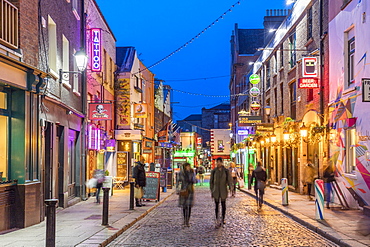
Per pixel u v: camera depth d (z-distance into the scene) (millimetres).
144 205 17078
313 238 10094
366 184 13539
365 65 13781
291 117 24672
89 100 21141
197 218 13930
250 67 44094
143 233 10953
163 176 26188
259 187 16156
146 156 36469
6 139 11438
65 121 16344
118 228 11055
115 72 28672
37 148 12328
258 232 10961
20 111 11562
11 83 10836
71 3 17609
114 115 28547
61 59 15812
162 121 47562
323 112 18312
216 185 12320
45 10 13664
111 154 27531
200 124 96625
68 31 17031
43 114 13180
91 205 17156
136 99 31812
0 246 8688
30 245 8781
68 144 17062
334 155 16672
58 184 15922
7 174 11375
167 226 12164
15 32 11172
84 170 19438
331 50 17156
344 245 8953
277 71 28000
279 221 13047
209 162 84438
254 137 33250
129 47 31359
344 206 15719
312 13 19844
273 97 29500
